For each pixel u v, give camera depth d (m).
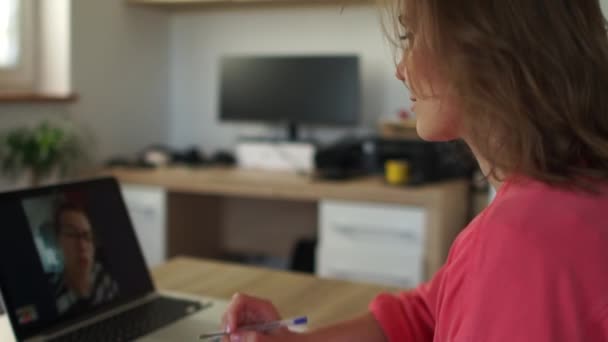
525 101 0.62
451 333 0.63
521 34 0.62
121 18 3.30
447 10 0.63
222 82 3.34
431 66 0.66
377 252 2.65
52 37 3.02
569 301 0.56
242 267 1.46
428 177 2.80
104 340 1.01
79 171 3.02
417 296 1.02
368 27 3.23
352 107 3.07
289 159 3.15
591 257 0.56
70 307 1.08
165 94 3.65
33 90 3.03
